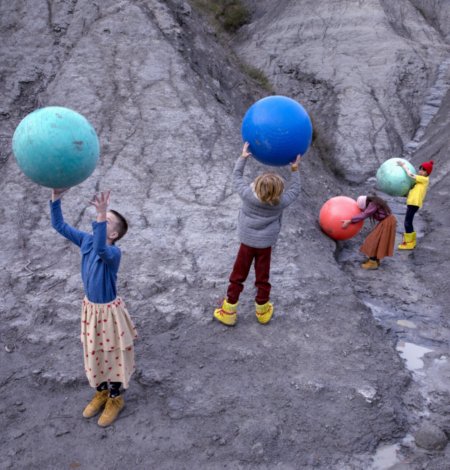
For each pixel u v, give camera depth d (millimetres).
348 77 18484
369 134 15992
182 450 4164
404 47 19562
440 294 7301
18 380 4875
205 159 8797
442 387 5211
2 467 3941
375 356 5477
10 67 9883
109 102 9461
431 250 8828
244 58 20875
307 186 10797
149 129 9094
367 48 19750
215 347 5402
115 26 10633
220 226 7527
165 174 8430
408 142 16172
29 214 7516
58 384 4805
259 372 5074
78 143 3674
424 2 23438
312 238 8180
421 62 18922
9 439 4207
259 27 22844
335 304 6363
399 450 4336
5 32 10289
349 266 8164
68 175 3719
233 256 6969
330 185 11734
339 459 4172
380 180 10047
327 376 5043
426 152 14859
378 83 18078
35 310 5824
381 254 7922
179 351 5312
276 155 5207
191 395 4723
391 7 22297
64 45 10359
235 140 9430
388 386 5020
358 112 16844
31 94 9703
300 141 5184
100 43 10359
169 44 10648
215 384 4879
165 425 4402
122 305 4137
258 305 5699
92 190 7988
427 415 4777
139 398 4695
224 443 4230
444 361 5680
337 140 15773
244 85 12992
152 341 5441
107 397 4504
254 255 5473
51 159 3607
